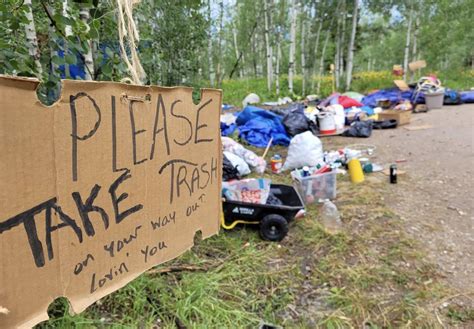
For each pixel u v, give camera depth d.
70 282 0.93
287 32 13.57
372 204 3.33
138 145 1.06
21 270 0.81
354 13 12.08
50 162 0.84
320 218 3.03
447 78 15.34
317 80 14.49
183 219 1.29
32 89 0.78
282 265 2.37
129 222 1.07
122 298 1.77
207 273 2.12
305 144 4.31
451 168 4.30
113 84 0.96
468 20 13.45
